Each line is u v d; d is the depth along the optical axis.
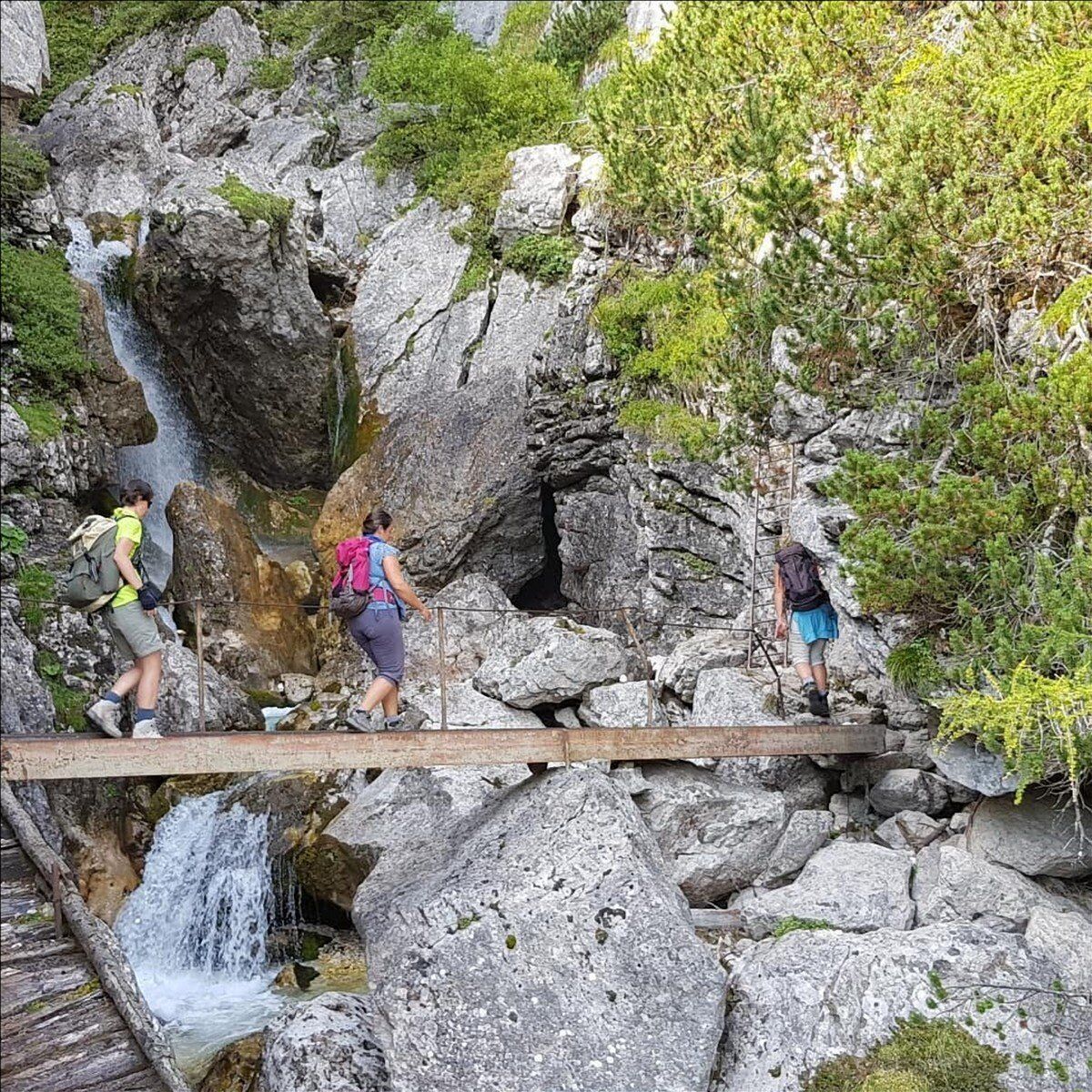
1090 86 7.38
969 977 6.42
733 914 8.31
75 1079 6.29
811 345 8.62
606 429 14.91
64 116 22.77
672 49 13.20
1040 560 6.55
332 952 10.07
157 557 17.78
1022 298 8.13
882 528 7.40
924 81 9.74
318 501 20.50
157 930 10.48
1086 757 6.46
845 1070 6.25
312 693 14.57
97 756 6.54
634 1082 6.27
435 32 24.88
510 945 6.73
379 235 21.19
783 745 8.66
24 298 15.64
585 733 7.91
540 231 18.81
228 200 18.23
